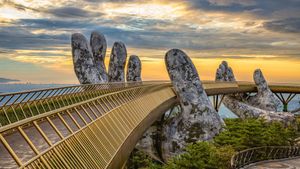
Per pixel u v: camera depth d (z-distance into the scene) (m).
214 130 38.66
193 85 40.81
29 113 22.36
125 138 18.70
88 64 45.47
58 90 25.48
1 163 12.28
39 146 14.59
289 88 81.94
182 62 41.41
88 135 13.89
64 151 11.32
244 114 60.28
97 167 12.96
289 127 43.88
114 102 21.75
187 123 39.22
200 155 24.75
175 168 25.14
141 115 26.89
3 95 16.38
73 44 46.19
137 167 38.19
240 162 26.72
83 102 15.19
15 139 16.28
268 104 71.06
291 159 30.98
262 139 32.00
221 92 64.06
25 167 8.67
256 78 74.50
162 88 45.12
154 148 41.44
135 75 61.75
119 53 56.56
